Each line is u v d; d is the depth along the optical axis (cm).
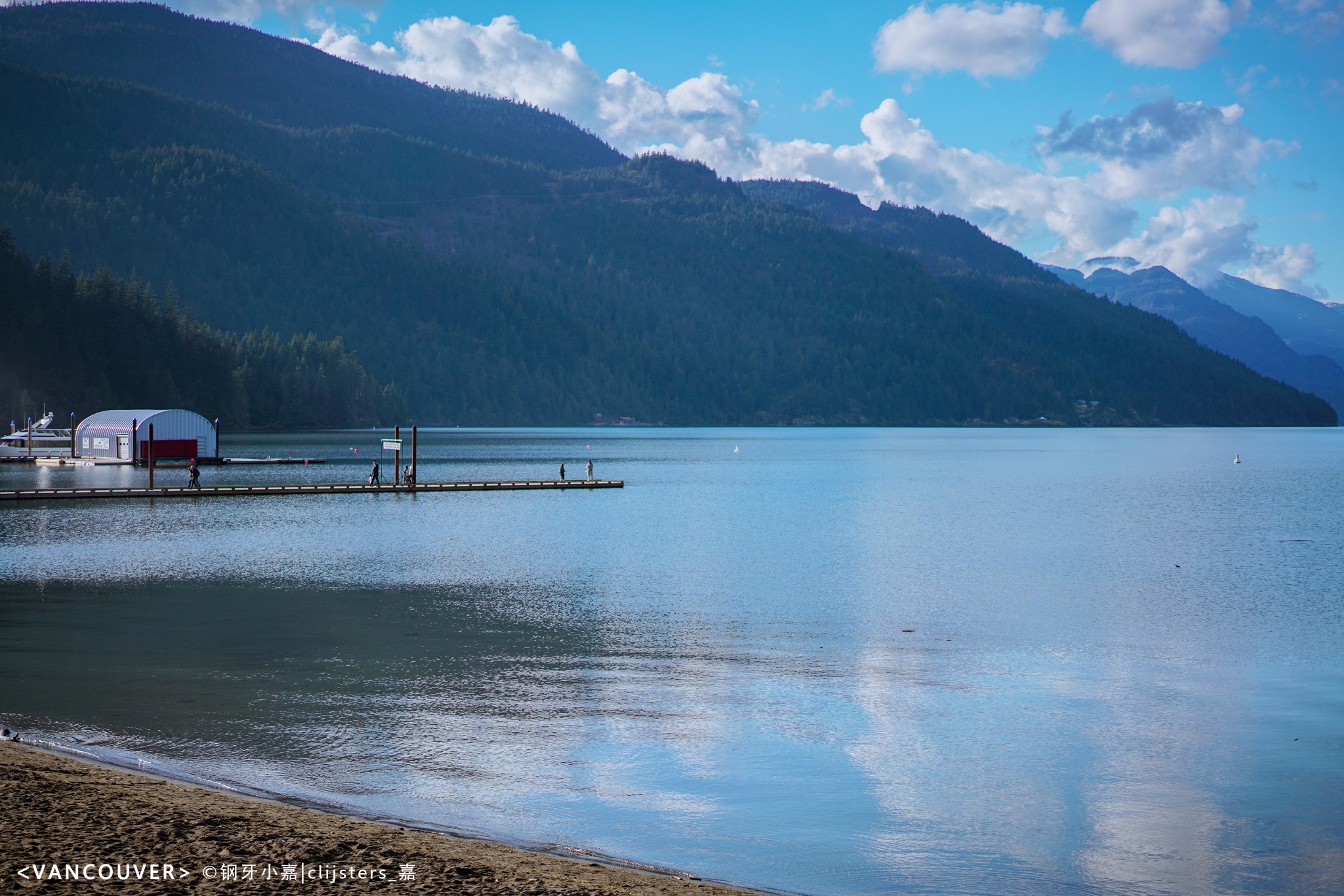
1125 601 3806
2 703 2205
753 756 1978
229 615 3259
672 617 3381
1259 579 4416
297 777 1788
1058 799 1792
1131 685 2556
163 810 1436
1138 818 1717
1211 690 2520
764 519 6988
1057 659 2834
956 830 1658
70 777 1591
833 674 2627
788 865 1518
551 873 1335
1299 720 2269
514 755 1947
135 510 6719
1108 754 2030
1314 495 9831
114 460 11288
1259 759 2006
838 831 1644
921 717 2259
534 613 3409
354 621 3198
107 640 2856
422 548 5134
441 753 1944
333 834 1402
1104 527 6725
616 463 14975
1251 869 1534
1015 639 3100
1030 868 1527
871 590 4022
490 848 1451
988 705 2359
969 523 6925
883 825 1672
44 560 4462
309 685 2395
